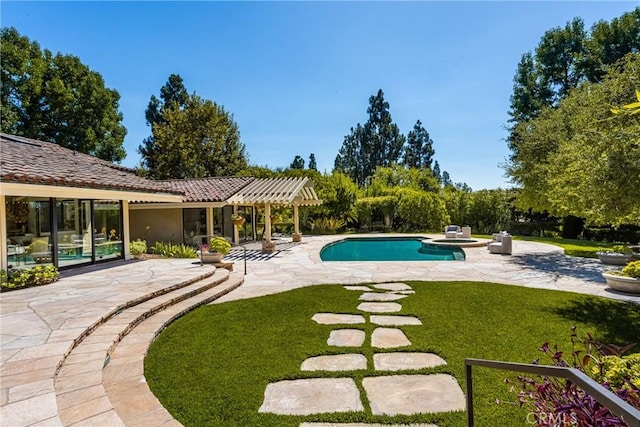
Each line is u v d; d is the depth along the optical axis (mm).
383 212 31250
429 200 29578
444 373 4520
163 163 36125
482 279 10367
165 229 20859
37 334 5109
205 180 24016
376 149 57656
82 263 11844
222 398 3975
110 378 4301
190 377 4465
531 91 30672
